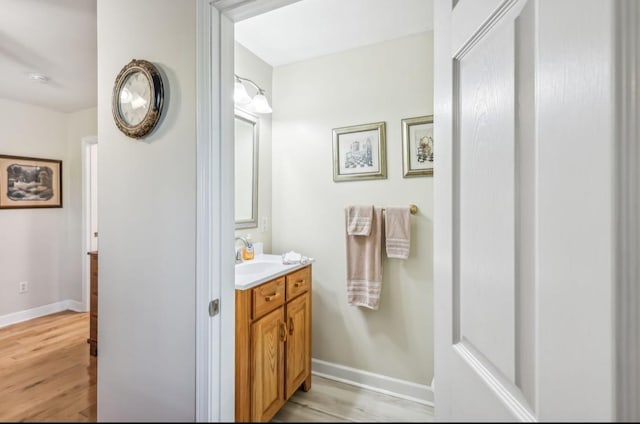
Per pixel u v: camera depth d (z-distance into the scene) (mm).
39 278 3195
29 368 1942
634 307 442
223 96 1080
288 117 2480
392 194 2139
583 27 494
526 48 583
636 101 452
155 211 1125
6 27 1778
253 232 2318
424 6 1812
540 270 544
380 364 2162
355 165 2240
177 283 1072
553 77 534
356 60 2252
